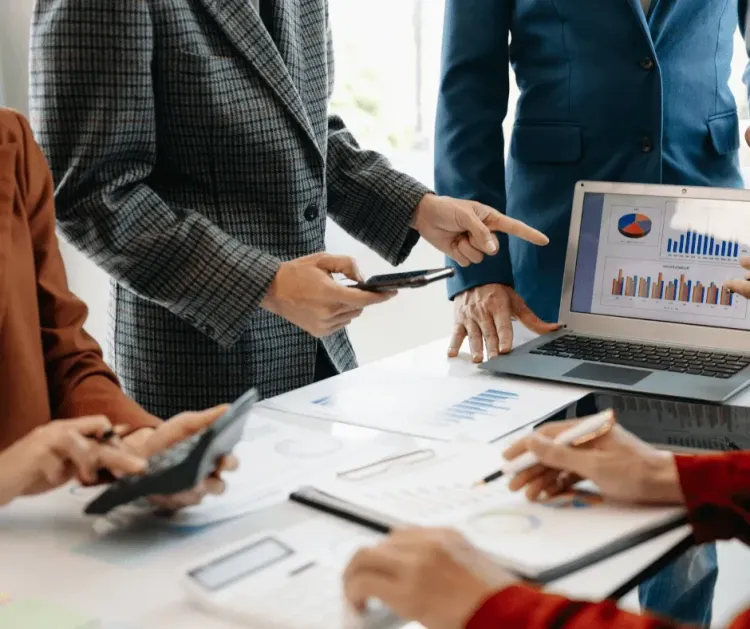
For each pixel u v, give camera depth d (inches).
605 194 58.3
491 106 66.7
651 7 64.5
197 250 48.8
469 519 33.0
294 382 57.7
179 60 49.8
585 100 64.4
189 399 55.2
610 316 57.9
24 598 28.8
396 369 55.7
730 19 67.1
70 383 42.1
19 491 34.6
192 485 31.8
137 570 31.0
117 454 34.7
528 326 60.4
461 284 62.5
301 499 35.8
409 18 100.0
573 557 29.9
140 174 50.4
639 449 35.5
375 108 103.0
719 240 55.1
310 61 57.1
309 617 27.0
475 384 52.0
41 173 44.0
